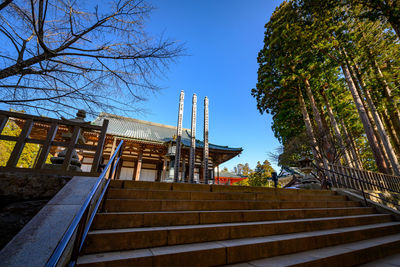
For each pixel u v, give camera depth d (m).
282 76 13.36
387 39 12.64
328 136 10.53
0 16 3.29
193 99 14.84
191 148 13.40
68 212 2.17
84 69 3.72
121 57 3.92
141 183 3.96
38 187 2.94
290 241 2.69
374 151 10.85
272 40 13.96
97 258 1.80
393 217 5.16
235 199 4.30
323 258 2.36
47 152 3.29
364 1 10.49
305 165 10.31
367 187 7.35
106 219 2.50
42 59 3.53
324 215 4.36
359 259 2.73
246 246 2.35
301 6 12.65
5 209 2.62
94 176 3.38
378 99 14.05
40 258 1.51
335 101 16.55
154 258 1.88
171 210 3.31
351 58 13.09
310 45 12.19
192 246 2.29
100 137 3.67
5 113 3.26
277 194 5.10
